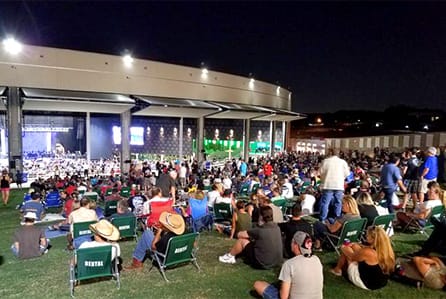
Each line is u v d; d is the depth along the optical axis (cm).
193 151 3438
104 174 2505
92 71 2338
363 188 767
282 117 3278
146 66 2584
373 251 514
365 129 6494
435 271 507
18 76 2070
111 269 531
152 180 1573
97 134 3153
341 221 659
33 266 626
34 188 1312
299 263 402
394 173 859
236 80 3222
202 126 2823
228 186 1441
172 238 545
